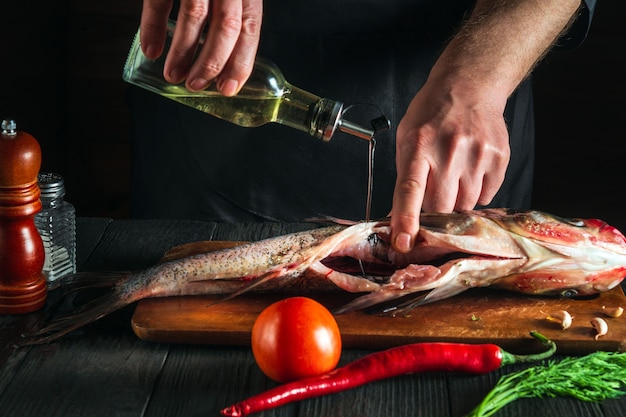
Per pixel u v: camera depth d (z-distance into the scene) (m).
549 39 1.98
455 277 1.68
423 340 1.57
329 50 2.30
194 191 2.48
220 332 1.57
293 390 1.40
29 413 1.39
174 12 2.38
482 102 1.80
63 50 3.30
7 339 1.60
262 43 2.30
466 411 1.41
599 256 1.68
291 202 2.43
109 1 3.26
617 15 3.10
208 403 1.43
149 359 1.54
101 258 1.93
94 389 1.46
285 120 1.64
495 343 1.56
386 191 2.41
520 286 1.71
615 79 3.17
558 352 1.57
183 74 1.52
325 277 1.69
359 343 1.58
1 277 1.67
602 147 3.24
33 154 1.61
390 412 1.40
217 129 2.38
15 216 1.62
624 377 1.45
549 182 3.30
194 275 1.68
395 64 2.31
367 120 2.35
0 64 3.13
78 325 1.60
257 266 1.69
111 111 3.39
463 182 1.76
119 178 3.47
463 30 1.96
